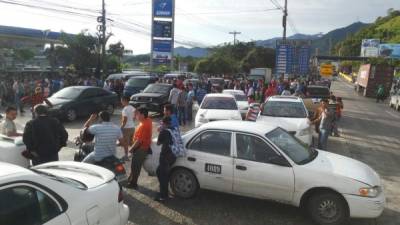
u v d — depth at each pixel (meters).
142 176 8.45
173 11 30.39
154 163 7.39
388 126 18.80
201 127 7.15
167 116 6.92
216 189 6.82
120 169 6.76
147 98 18.19
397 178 9.05
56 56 36.62
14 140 7.05
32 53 42.44
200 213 6.48
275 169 6.27
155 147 7.45
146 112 7.32
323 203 6.03
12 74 26.91
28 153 6.42
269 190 6.34
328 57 81.12
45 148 6.36
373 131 16.75
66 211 3.71
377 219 6.44
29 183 3.51
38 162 6.40
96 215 4.08
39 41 43.12
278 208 6.75
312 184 6.02
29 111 19.02
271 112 12.52
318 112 11.94
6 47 42.09
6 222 3.24
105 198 4.30
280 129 7.33
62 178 4.37
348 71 122.75
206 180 6.85
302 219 6.30
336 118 14.63
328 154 7.00
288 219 6.30
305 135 10.89
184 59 78.50
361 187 5.80
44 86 21.86
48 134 6.39
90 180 4.59
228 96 15.45
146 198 7.12
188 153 7.00
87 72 35.31
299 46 35.56
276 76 36.06
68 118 16.09
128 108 9.69
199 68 57.16
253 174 6.41
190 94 17.12
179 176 7.13
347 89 58.19
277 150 6.36
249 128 6.82
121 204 4.65
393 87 42.84
